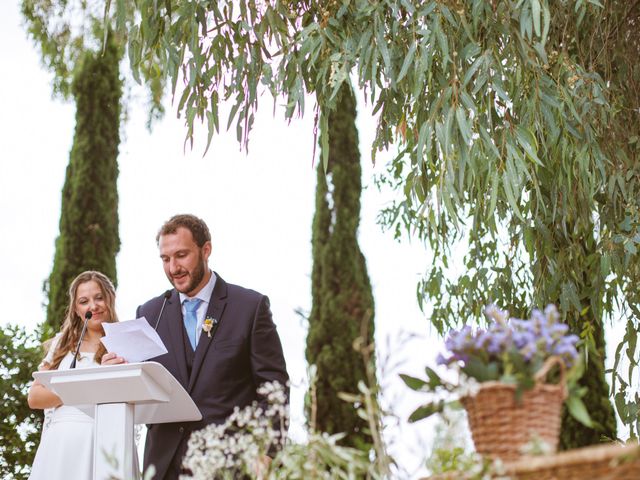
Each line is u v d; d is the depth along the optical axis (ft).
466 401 6.59
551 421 6.42
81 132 30.04
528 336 6.57
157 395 10.01
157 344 10.34
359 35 11.96
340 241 30.50
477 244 13.97
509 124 11.49
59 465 12.92
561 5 13.03
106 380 9.84
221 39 12.68
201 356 11.78
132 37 12.34
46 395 13.24
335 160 31.48
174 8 12.31
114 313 13.92
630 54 14.23
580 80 12.26
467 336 6.91
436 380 6.79
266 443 7.48
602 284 12.85
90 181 29.37
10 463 19.92
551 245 12.82
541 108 11.71
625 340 13.46
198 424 11.35
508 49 11.77
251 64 12.51
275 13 12.32
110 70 30.81
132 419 10.11
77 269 28.37
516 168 11.65
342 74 11.44
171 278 12.17
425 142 11.28
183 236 12.12
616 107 13.61
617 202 13.17
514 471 5.75
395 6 11.59
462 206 12.15
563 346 6.51
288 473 7.20
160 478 11.23
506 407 6.40
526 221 13.19
